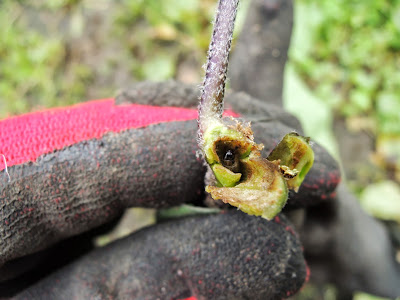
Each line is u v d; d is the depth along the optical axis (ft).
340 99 1.20
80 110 0.36
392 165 1.16
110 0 1.23
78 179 0.32
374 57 1.21
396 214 1.09
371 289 0.67
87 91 1.17
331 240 0.61
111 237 0.43
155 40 1.21
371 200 1.11
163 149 0.33
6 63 1.15
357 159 1.17
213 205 0.36
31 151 0.32
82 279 0.36
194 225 0.35
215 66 0.25
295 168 0.27
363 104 1.18
